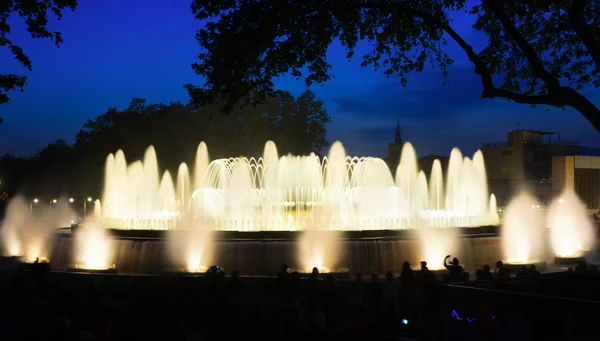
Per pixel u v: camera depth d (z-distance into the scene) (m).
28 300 13.55
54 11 20.28
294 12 13.98
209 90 14.56
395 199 35.31
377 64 16.44
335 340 10.53
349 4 13.95
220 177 51.75
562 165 66.56
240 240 23.62
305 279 12.92
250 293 12.70
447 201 53.06
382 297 12.66
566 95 10.73
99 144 73.31
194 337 9.99
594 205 67.19
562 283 9.59
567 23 14.98
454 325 8.91
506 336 8.39
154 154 67.69
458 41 12.47
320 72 15.37
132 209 66.50
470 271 24.20
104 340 10.38
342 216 32.44
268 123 75.69
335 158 42.19
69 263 26.25
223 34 14.30
